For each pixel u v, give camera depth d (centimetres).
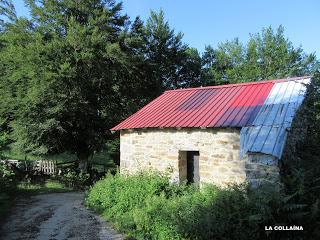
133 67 2412
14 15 2586
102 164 2798
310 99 1080
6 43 2342
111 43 2281
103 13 2264
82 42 2044
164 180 1041
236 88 1263
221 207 718
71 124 2077
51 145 2108
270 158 849
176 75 3294
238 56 3725
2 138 2162
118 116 2334
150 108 1389
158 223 788
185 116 1153
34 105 1956
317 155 961
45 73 1903
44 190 1642
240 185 798
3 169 1402
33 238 788
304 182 759
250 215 675
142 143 1266
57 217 1012
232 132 983
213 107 1152
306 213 677
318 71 1125
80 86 2073
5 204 1144
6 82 2184
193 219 714
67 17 2211
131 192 999
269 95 1093
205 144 1048
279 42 3588
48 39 2145
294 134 977
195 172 1141
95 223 933
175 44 3192
